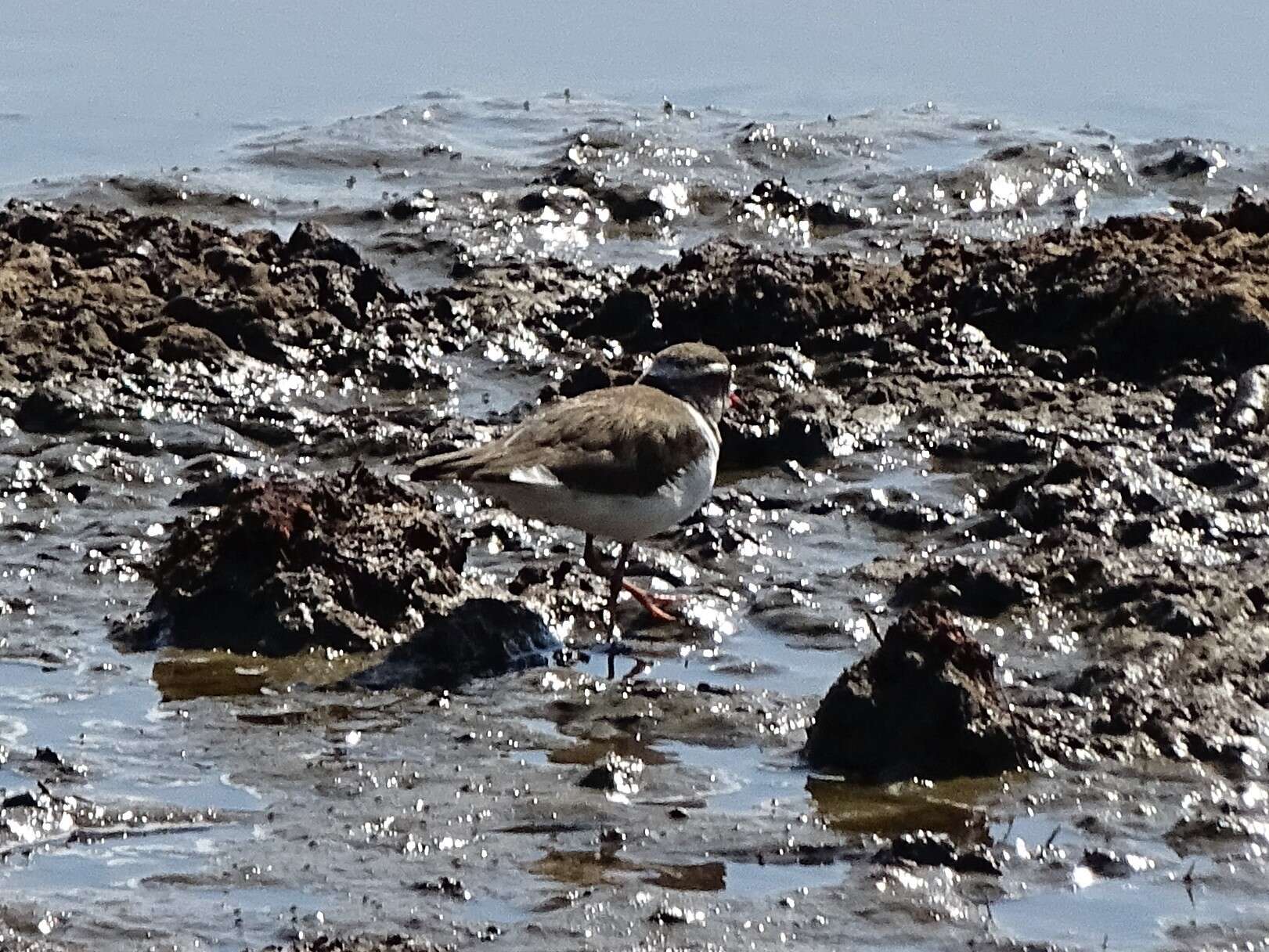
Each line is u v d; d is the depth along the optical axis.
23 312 13.45
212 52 21.73
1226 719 8.79
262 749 8.70
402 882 7.60
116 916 7.30
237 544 9.88
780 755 8.73
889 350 13.59
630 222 17.14
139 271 14.16
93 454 11.92
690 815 8.15
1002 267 14.22
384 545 10.03
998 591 10.09
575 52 21.98
